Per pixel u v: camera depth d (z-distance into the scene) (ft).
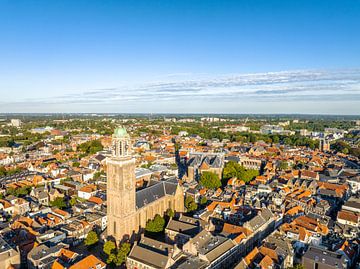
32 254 417.49
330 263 380.99
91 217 557.33
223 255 396.37
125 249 418.31
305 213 599.16
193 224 497.05
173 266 365.61
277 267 378.53
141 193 524.11
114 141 443.32
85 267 374.63
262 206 606.96
